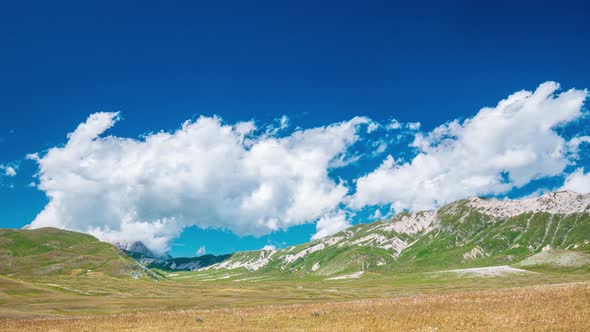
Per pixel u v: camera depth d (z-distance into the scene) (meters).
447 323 29.83
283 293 169.75
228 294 164.25
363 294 155.75
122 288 195.75
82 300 112.19
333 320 34.91
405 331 27.53
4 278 136.88
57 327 41.34
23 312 78.25
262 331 30.95
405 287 193.00
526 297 41.28
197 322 39.66
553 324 26.94
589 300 35.53
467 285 191.25
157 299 126.50
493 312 33.16
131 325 39.53
